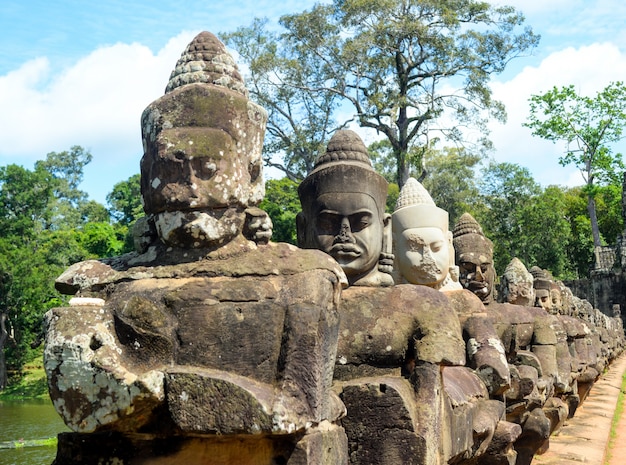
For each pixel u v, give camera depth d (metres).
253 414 3.52
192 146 4.02
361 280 6.49
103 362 3.58
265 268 4.02
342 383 5.36
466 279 9.99
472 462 6.72
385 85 27.73
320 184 6.50
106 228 42.00
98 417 3.58
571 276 52.44
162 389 3.59
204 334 3.79
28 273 31.23
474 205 41.59
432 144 28.00
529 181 43.16
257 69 26.52
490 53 27.86
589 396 18.14
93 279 4.08
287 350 3.80
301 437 3.71
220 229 4.08
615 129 48.97
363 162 6.64
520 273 13.06
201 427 3.55
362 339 5.65
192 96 4.12
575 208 58.47
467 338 7.40
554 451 10.50
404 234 7.77
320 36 27.33
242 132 4.21
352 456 5.13
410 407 5.15
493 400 7.01
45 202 43.06
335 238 6.43
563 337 11.58
